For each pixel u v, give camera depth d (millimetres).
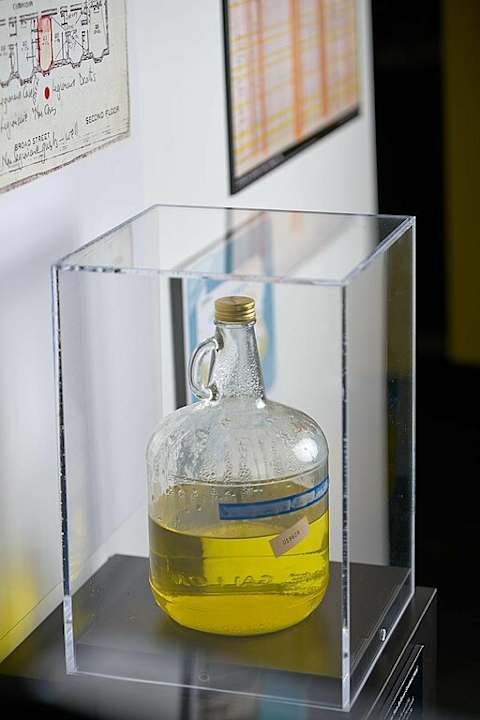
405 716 1128
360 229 1084
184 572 1053
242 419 1055
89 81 1157
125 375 1151
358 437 1064
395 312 1086
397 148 3068
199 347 1058
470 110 2986
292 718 1029
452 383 3162
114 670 1079
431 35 2949
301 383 1168
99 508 1123
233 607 1044
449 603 2285
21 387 1113
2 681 1087
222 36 1465
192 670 1057
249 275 975
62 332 1031
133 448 1187
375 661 1098
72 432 1062
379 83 3016
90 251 1052
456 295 3154
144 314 1173
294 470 1029
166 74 1337
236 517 1028
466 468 2812
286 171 1664
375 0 2930
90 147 1172
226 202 1499
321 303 1107
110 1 1188
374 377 1059
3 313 1073
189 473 1039
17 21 1028
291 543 1036
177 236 1130
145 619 1101
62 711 1083
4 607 1112
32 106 1064
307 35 1695
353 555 1030
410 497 1184
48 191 1120
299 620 1061
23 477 1128
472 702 1968
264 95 1570
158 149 1328
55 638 1142
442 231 3119
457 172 3051
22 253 1090
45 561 1181
